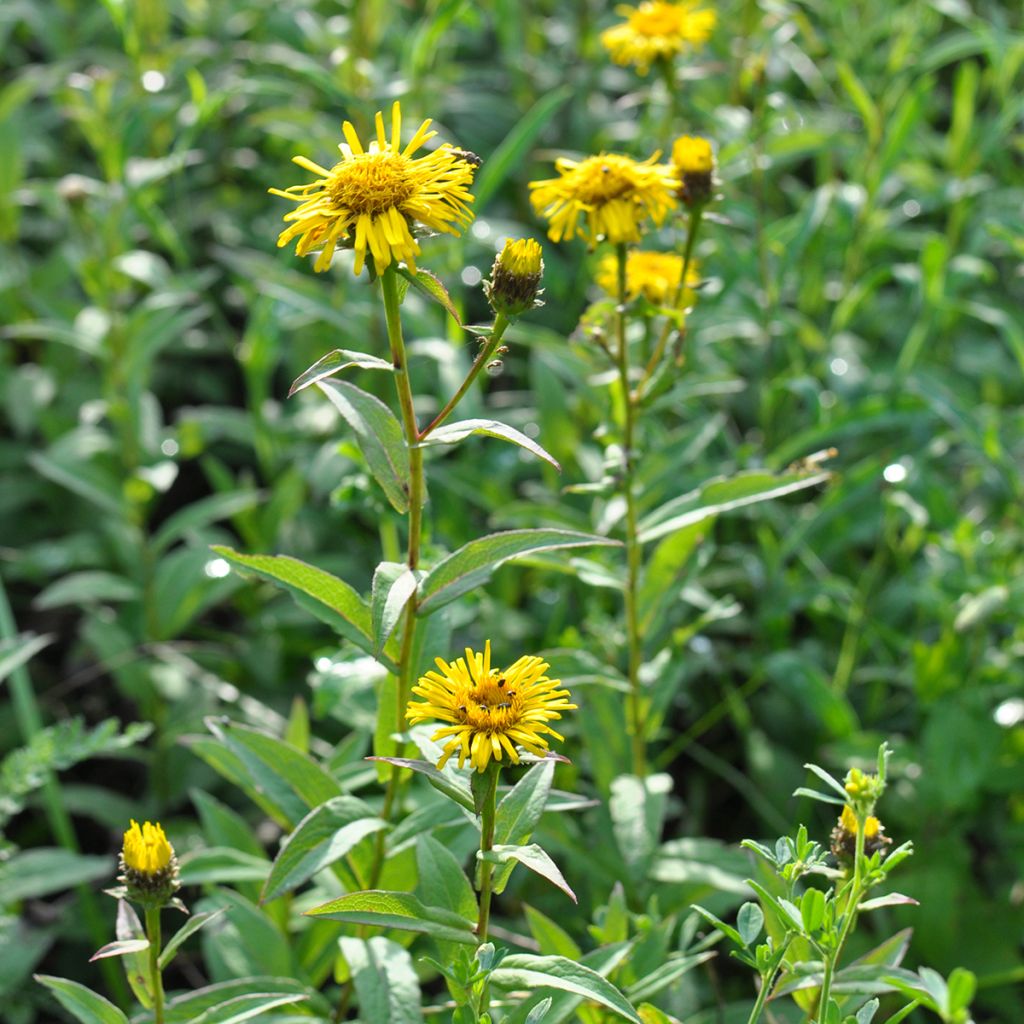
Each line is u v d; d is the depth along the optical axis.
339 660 0.82
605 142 1.27
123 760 1.01
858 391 1.08
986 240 1.17
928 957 0.89
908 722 0.97
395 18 1.34
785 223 1.09
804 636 1.07
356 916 0.73
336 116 1.30
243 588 1.04
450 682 0.71
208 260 1.32
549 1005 0.73
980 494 1.13
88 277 1.02
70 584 0.96
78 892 0.91
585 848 0.86
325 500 1.08
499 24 1.32
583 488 0.83
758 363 1.16
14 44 1.54
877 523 1.02
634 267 0.86
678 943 0.84
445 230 0.73
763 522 1.02
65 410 1.19
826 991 0.71
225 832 0.85
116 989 0.90
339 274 1.07
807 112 1.30
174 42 1.48
